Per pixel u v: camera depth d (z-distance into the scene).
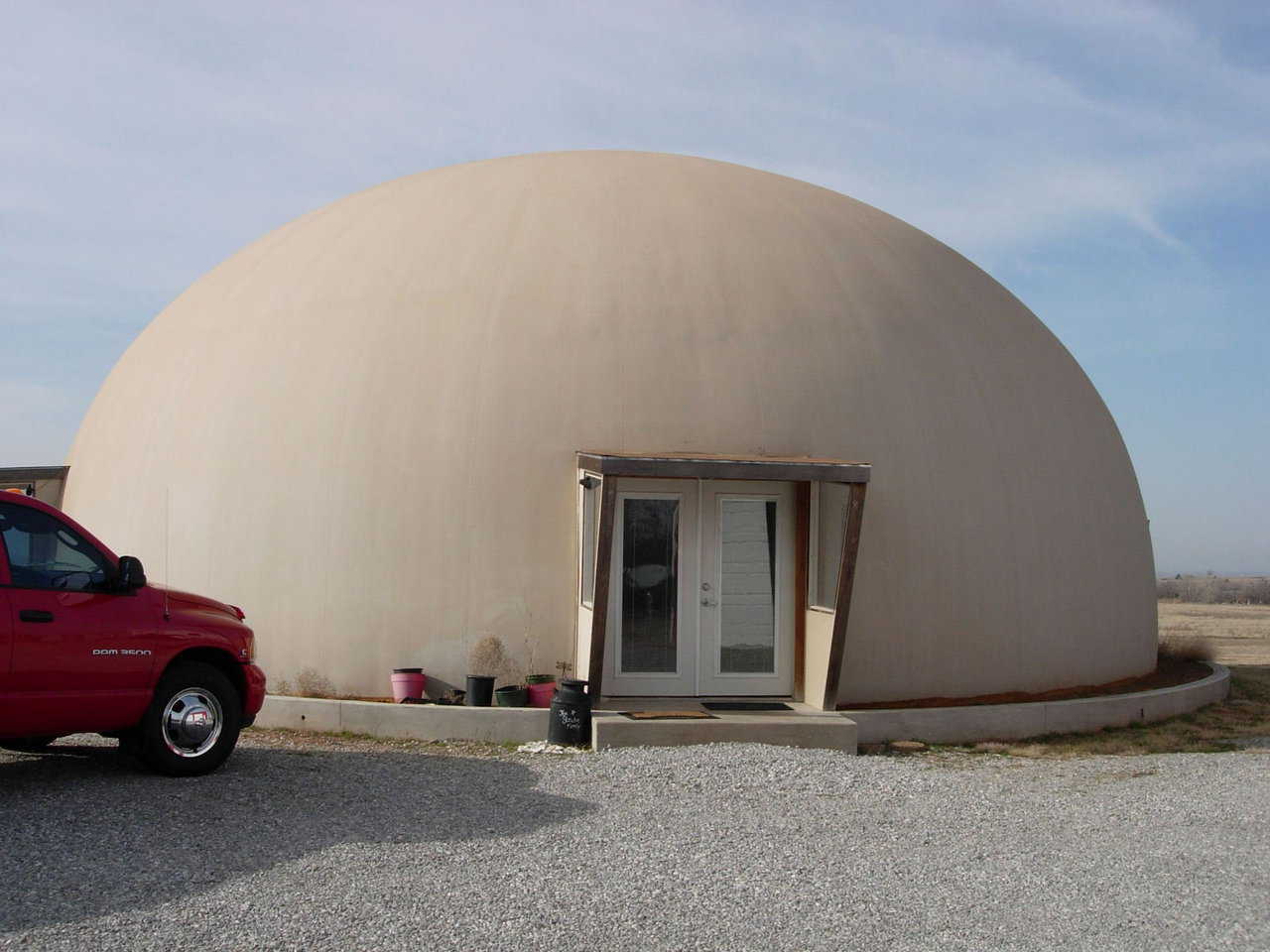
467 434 11.83
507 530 11.65
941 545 12.33
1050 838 7.39
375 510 11.77
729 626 11.89
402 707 10.86
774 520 12.02
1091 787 9.03
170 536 12.44
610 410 11.84
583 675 11.20
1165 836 7.45
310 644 11.75
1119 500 14.39
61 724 7.65
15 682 7.36
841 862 6.76
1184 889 6.33
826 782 8.91
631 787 8.59
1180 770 9.93
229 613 8.97
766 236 13.40
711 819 7.73
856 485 10.67
